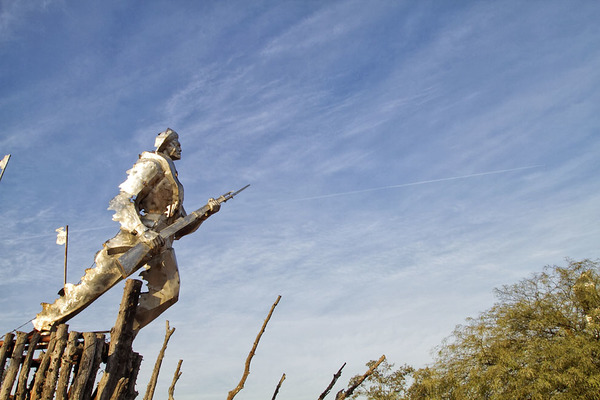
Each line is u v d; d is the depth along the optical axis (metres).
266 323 6.68
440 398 20.36
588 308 20.80
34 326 9.11
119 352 7.99
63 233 9.56
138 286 8.41
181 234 10.04
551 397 18.56
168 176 9.81
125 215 9.26
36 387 7.59
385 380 20.52
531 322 20.58
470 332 21.91
